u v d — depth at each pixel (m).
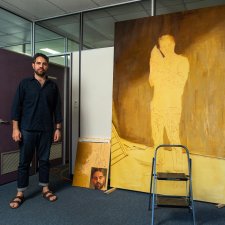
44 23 4.70
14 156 3.60
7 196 3.03
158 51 3.06
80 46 4.32
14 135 2.80
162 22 3.05
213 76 2.80
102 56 3.57
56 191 3.24
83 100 3.71
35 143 2.93
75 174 3.48
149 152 3.08
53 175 3.95
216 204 2.83
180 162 2.92
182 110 2.93
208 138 2.82
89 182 3.37
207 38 2.82
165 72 3.02
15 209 2.67
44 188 3.02
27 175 2.92
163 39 3.03
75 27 4.41
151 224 2.31
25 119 2.84
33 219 2.44
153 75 3.08
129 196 3.07
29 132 2.85
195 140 2.87
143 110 3.13
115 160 3.28
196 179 2.86
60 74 4.46
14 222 2.38
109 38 4.17
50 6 4.09
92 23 4.25
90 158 3.46
